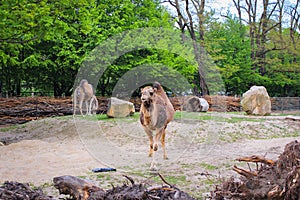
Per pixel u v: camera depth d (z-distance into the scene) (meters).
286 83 28.27
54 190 5.17
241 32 30.23
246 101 16.91
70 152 8.31
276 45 27.19
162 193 2.81
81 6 10.68
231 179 3.23
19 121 14.32
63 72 18.66
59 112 15.11
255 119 14.56
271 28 28.09
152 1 20.05
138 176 6.12
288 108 23.77
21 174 6.29
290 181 2.75
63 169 6.71
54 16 10.62
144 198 2.71
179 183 5.62
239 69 25.56
